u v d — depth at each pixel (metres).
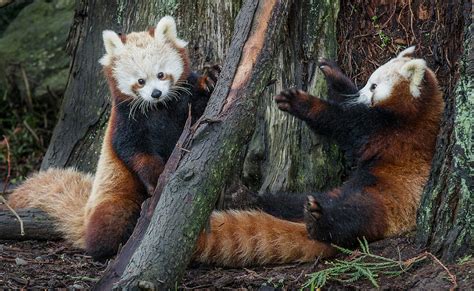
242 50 8.68
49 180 10.88
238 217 9.07
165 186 7.76
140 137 9.48
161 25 9.48
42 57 15.42
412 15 10.29
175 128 9.61
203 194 7.66
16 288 8.10
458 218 7.84
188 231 7.46
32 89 15.37
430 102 9.59
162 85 9.20
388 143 9.58
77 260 9.44
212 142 7.91
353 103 9.84
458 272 7.55
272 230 8.99
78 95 11.80
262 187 10.28
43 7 15.91
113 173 9.63
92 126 11.60
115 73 9.41
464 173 7.86
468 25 8.31
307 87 10.38
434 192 8.18
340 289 7.91
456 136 8.00
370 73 10.51
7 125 15.52
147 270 7.15
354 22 10.59
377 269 8.08
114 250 9.32
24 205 10.65
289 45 10.39
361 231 8.91
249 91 8.38
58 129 12.06
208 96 9.59
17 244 10.08
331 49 10.44
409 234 8.84
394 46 10.42
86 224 9.60
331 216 8.83
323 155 10.25
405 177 9.34
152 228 7.45
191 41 10.78
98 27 11.66
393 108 9.60
